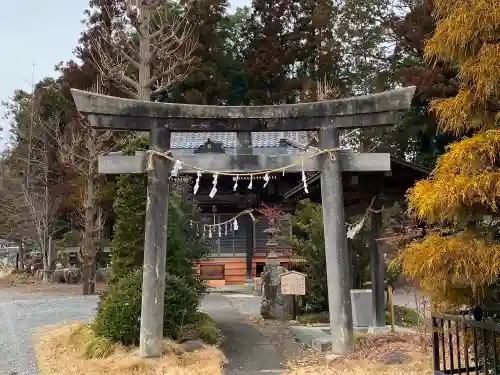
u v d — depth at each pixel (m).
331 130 7.88
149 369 6.91
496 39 4.46
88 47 23.73
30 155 24.11
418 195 4.68
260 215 20.92
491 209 4.48
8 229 25.08
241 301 15.82
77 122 22.81
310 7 30.34
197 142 22.39
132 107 7.69
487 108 4.69
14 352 8.52
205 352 7.67
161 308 7.46
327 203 7.80
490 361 4.75
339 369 6.89
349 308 7.66
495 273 4.12
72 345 8.55
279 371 7.20
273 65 29.52
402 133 23.14
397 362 6.97
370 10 29.11
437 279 4.47
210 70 25.89
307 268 12.90
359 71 30.33
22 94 28.59
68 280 23.27
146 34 14.35
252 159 7.90
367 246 12.46
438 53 4.87
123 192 8.96
